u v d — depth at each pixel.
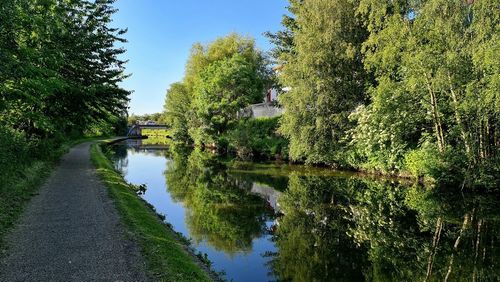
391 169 22.97
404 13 18.45
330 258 10.23
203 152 44.97
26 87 14.32
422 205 15.93
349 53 23.53
